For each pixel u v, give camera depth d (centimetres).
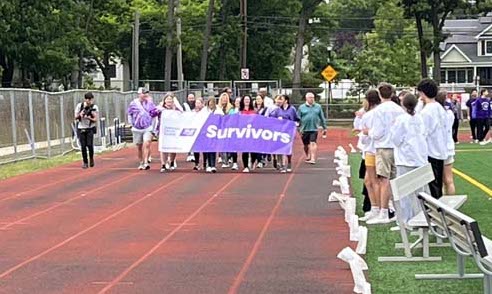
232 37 7781
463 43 10131
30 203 1886
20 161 3070
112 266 1175
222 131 2683
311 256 1235
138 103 2723
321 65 10381
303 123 2948
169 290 1026
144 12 7700
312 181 2339
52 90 6312
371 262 1191
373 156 1545
